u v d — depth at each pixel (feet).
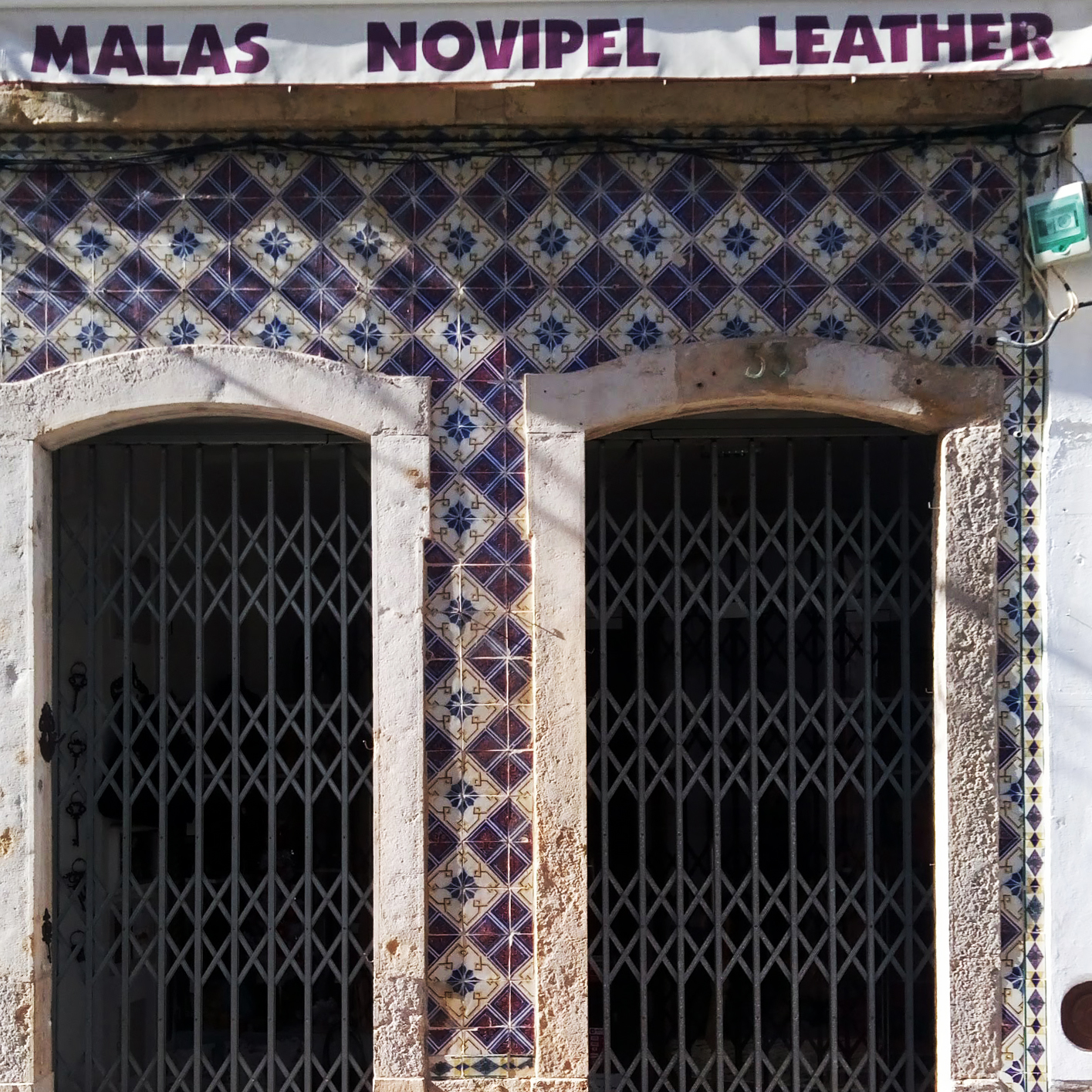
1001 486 13.85
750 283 13.85
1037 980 13.69
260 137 13.87
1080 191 13.20
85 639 15.61
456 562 13.80
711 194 13.87
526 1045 13.69
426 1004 13.65
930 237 13.91
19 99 13.71
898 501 14.98
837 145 13.88
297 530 14.75
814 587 14.49
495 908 13.74
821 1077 15.33
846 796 15.71
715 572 14.48
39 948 13.89
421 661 13.73
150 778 15.72
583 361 13.82
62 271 13.89
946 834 13.76
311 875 14.55
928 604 14.84
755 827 14.34
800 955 15.83
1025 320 13.88
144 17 12.94
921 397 13.76
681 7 12.84
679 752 14.39
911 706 14.90
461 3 12.85
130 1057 14.57
